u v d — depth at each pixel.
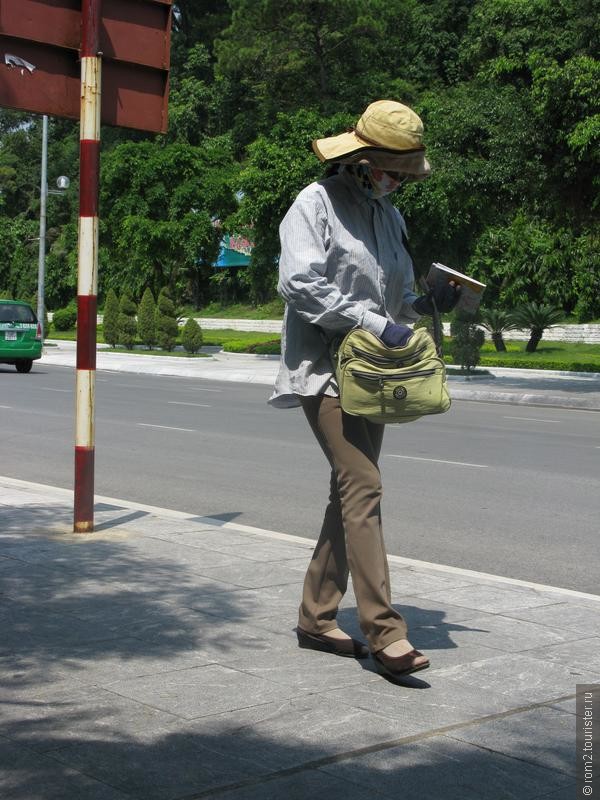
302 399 4.65
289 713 4.05
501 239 49.91
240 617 5.38
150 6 7.86
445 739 3.84
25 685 4.30
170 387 26.83
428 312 4.70
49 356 39.78
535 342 43.69
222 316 62.59
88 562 6.58
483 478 11.93
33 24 7.36
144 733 3.82
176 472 12.10
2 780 3.41
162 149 51.69
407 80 57.22
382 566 4.50
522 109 26.50
